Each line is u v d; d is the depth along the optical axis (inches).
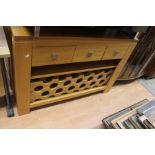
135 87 75.5
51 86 50.6
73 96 57.5
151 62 75.1
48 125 50.7
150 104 47.3
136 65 68.1
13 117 50.0
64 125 51.9
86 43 41.1
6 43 35.5
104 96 66.0
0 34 37.7
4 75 44.7
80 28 41.1
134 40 50.6
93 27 40.4
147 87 77.5
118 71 59.2
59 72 45.4
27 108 49.9
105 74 58.5
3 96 53.0
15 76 38.9
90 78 56.7
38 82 45.5
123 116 44.2
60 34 37.4
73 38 38.1
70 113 55.9
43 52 37.0
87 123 54.4
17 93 43.3
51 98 53.0
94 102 62.2
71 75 50.8
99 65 52.9
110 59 54.2
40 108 54.5
